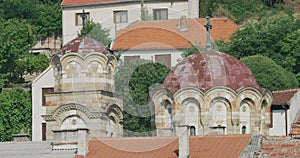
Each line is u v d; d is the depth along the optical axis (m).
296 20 189.12
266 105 122.81
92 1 186.62
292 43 175.75
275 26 178.00
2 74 178.62
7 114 159.25
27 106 161.00
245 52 173.50
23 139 131.12
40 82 156.25
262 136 108.69
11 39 187.38
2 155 115.75
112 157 108.69
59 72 122.50
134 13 172.12
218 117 119.38
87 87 120.75
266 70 157.38
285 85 157.25
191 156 105.56
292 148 104.38
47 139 121.50
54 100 121.75
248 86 120.56
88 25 169.25
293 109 129.62
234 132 120.00
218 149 106.31
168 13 175.38
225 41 177.25
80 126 119.19
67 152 113.75
